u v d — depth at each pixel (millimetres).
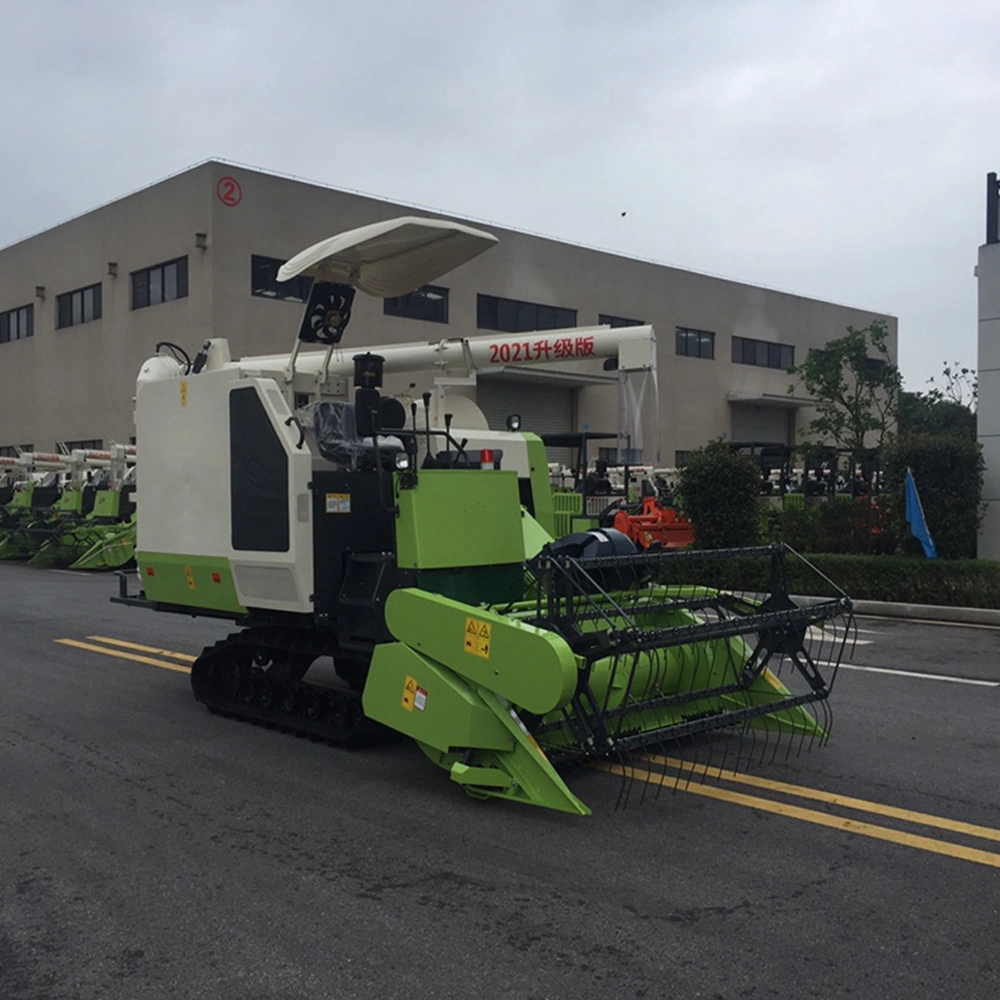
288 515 6199
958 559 13086
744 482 15094
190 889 4320
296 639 6891
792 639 6133
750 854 4660
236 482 6625
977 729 6992
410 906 4117
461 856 4660
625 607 5609
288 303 28406
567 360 11273
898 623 12242
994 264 13516
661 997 3385
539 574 5316
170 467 7227
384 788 5711
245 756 6410
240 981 3531
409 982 3504
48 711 7676
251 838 4926
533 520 7395
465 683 5301
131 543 19516
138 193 29500
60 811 5355
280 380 7066
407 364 11547
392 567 5941
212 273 26891
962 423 38031
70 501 21422
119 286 30516
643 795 5496
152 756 6414
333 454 6512
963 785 5695
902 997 3379
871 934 3840
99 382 31656
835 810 5270
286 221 28281
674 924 3930
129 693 8312
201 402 6902
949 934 3842
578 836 4902
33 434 35000
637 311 38000
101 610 13570
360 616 6055
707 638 5340
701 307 40281
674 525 18156
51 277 33719
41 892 4312
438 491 5941
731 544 15047
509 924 3941
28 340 35094
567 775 5871
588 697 4996
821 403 30656
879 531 14891
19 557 22547
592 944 3766
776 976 3518
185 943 3822
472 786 5277
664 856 4637
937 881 4352
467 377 11359
